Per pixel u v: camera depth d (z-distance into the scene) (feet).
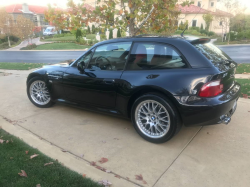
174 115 10.23
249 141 11.32
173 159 9.90
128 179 8.64
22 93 20.22
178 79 10.03
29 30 114.93
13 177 8.50
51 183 8.20
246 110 15.23
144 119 11.41
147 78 10.78
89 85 12.97
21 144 10.94
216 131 12.42
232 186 8.19
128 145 11.14
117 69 12.12
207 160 9.79
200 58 10.05
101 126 13.33
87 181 8.36
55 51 85.71
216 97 9.75
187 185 8.30
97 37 106.42
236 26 111.55
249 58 46.32
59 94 14.93
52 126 13.34
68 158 9.98
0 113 15.42
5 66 39.40
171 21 20.71
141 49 11.48
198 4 131.75
